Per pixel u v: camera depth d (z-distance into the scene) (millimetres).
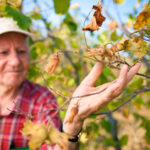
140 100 2201
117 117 2855
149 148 2652
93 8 826
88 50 823
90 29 831
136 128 2709
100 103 922
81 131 1033
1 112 1435
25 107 1421
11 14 1428
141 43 859
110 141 2486
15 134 1390
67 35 2893
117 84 876
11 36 1459
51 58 869
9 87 1450
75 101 988
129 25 1721
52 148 1038
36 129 764
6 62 1442
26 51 1545
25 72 1517
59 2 1167
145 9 835
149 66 2180
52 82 2467
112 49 837
